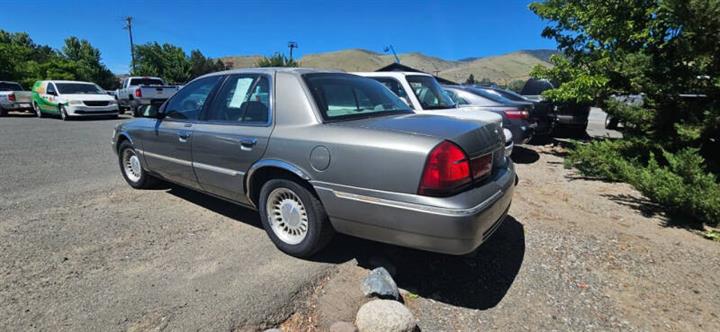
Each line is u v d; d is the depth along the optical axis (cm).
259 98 327
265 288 267
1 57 3103
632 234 375
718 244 355
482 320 241
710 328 237
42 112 1628
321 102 302
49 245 328
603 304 259
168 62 4872
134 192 485
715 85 514
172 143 396
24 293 255
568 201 478
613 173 565
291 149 289
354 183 259
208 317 234
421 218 238
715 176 466
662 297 268
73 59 4900
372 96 356
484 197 252
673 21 552
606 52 713
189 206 433
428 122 287
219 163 347
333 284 275
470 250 246
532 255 326
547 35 834
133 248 326
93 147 838
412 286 278
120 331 221
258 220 394
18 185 514
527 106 734
